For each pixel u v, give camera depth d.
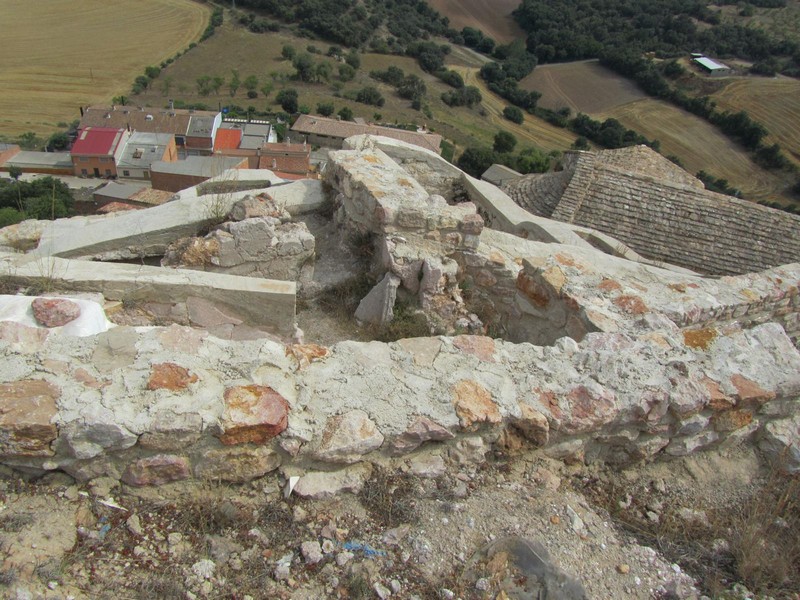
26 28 65.06
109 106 52.41
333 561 2.79
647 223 13.03
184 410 2.83
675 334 4.20
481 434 3.34
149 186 38.53
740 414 3.81
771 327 4.32
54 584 2.48
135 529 2.76
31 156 42.94
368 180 6.31
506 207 8.73
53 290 4.72
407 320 5.82
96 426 2.68
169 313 5.04
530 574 2.82
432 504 3.11
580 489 3.51
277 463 3.04
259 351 3.30
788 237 12.66
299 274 6.22
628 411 3.49
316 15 71.38
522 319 5.68
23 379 2.84
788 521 3.56
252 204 6.29
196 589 2.59
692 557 3.21
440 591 2.73
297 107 56.09
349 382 3.30
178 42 66.06
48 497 2.79
